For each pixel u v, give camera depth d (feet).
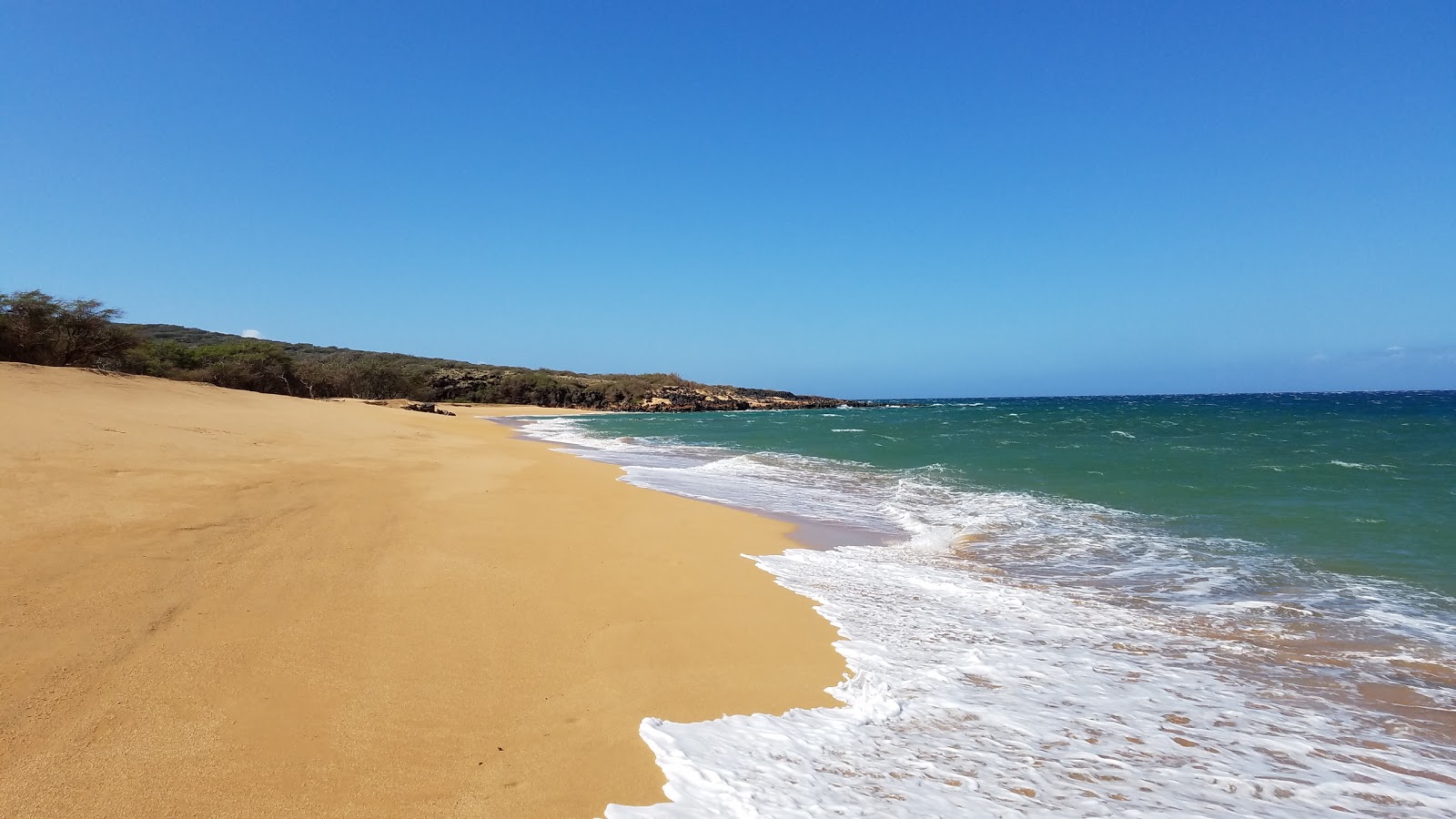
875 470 62.08
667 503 39.45
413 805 10.17
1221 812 11.25
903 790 11.46
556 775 11.30
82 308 106.52
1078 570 28.09
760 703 14.71
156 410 57.67
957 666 17.44
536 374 304.30
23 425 36.83
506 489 39.50
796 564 27.61
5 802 9.20
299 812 9.73
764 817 10.39
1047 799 11.38
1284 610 22.72
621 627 18.54
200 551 20.15
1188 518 38.52
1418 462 62.03
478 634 17.04
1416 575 26.73
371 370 230.68
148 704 12.06
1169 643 19.63
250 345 190.49
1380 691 16.55
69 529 20.21
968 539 33.76
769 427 144.05
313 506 27.86
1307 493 45.50
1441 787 12.28
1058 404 376.27
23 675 12.28
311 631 16.03
